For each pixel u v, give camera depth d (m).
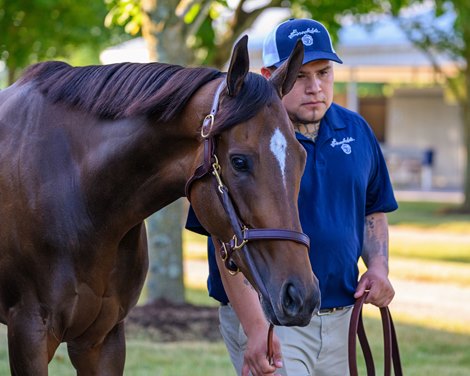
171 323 7.57
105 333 3.69
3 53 12.97
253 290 3.51
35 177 3.51
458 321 8.38
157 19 7.77
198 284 10.17
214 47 9.77
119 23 8.30
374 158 3.94
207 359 6.45
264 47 3.84
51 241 3.46
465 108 18.61
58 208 3.47
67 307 3.50
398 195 22.86
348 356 3.73
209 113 3.13
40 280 3.49
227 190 3.01
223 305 3.92
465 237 14.97
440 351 7.11
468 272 11.24
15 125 3.66
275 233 2.91
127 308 3.74
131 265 3.65
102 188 3.45
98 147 3.46
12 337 3.55
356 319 3.63
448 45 17.23
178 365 6.25
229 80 3.03
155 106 3.30
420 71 20.52
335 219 3.71
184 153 3.29
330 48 3.68
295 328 3.73
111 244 3.51
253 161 2.95
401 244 13.84
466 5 12.66
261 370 3.43
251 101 2.99
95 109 3.49
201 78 3.27
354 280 3.84
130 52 15.70
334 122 3.81
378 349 7.05
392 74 21.08
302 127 3.79
